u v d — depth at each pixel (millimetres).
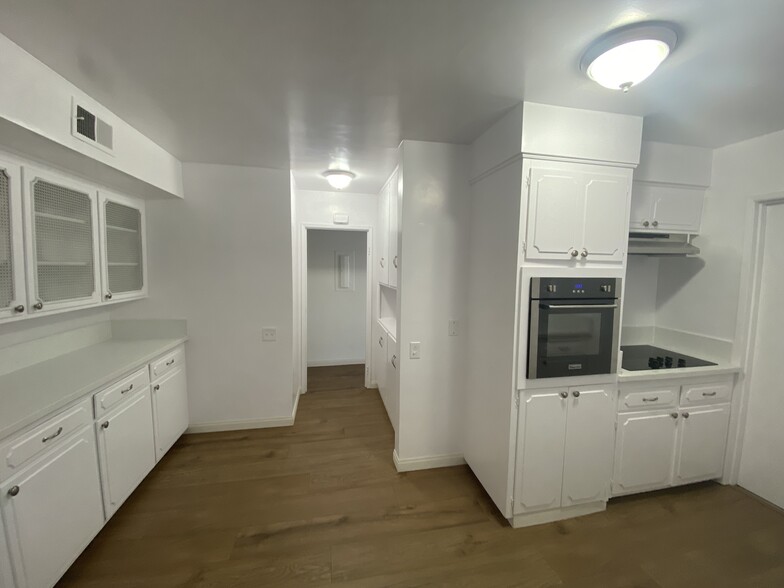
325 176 3062
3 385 1629
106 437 1774
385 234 3238
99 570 1615
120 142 1860
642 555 1745
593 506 2043
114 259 2303
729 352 2254
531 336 1826
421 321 2389
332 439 2869
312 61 1354
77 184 1902
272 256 2936
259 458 2574
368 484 2285
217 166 2789
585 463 1976
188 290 2816
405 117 1881
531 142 1723
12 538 1260
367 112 1814
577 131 1770
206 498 2127
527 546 1796
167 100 1667
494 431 2039
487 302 2123
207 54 1305
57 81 1420
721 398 2213
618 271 1909
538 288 1811
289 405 3084
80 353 2227
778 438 2096
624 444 2061
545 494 1938
